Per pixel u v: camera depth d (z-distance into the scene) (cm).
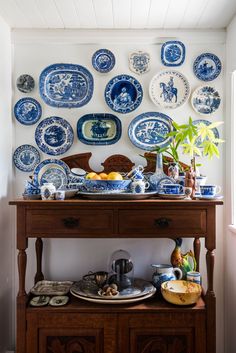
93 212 161
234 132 192
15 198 202
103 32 202
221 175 202
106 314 158
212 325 158
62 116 203
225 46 202
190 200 161
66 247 203
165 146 200
